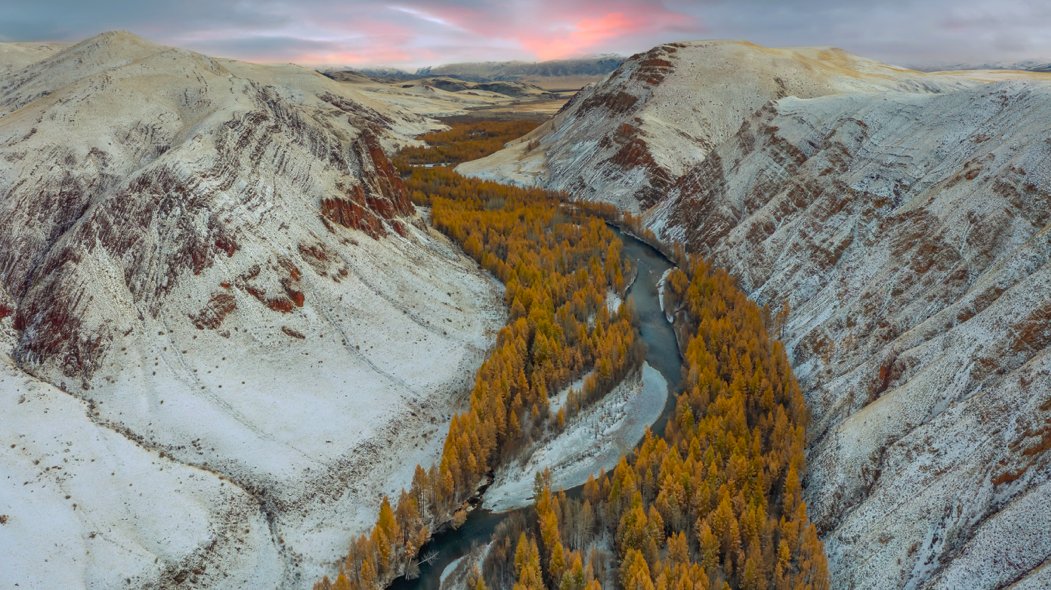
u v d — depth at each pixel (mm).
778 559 52969
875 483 60281
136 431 65625
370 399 76750
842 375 77688
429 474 64500
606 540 60250
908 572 51594
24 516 54094
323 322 84750
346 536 61562
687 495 60188
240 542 58531
